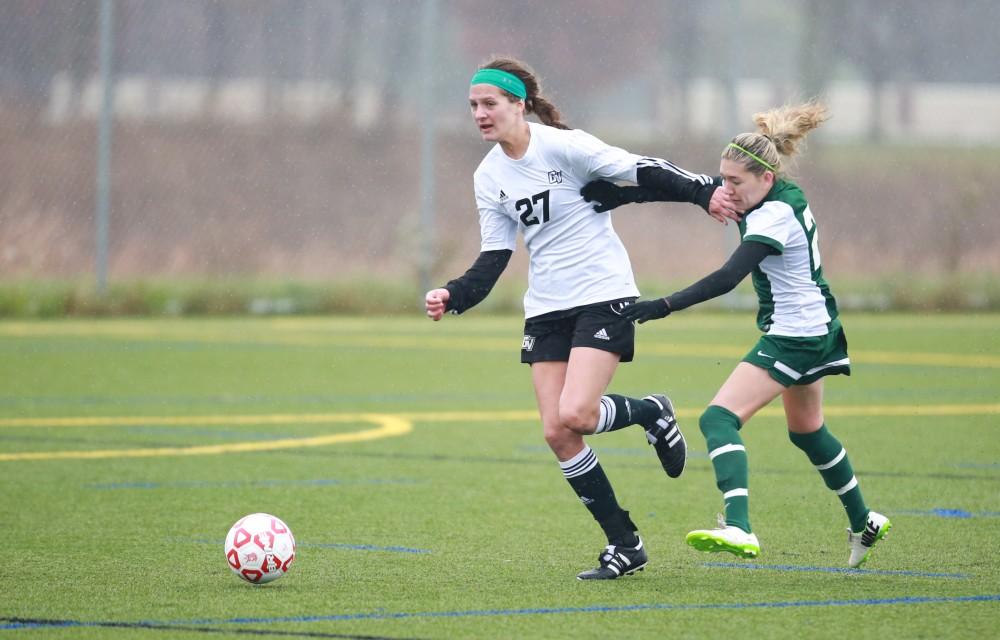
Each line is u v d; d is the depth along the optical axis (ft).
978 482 103.04
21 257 257.96
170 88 274.16
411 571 71.82
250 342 218.18
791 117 73.61
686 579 70.38
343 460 113.80
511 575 71.00
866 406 150.51
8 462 111.24
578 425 70.33
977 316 265.75
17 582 68.39
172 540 80.33
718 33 279.08
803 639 57.11
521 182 72.49
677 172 71.97
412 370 184.75
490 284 75.15
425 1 260.42
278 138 276.21
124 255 264.11
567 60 276.62
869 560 75.51
